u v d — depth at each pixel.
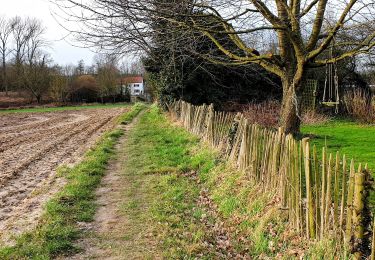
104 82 76.38
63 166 11.77
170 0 8.14
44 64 75.94
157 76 25.41
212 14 9.12
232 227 6.77
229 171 9.02
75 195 8.42
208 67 21.56
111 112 44.44
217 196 8.17
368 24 8.48
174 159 12.20
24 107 63.50
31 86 72.81
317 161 5.25
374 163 9.30
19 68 75.31
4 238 6.29
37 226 6.65
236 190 7.90
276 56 10.78
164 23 9.02
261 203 6.79
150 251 5.86
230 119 10.66
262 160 7.33
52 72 77.62
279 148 6.62
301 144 5.70
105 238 6.38
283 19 9.90
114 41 8.20
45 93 75.44
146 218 7.22
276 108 19.98
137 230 6.69
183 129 17.47
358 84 24.92
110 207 7.95
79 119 35.00
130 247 6.03
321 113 22.03
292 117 10.43
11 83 78.81
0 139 20.16
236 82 24.08
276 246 5.71
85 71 91.69
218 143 11.26
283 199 6.27
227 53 10.34
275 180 6.70
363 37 9.98
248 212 6.88
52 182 9.91
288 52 10.55
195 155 11.89
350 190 4.52
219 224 7.01
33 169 12.02
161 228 6.69
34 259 5.54
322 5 9.32
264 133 7.31
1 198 8.81
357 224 4.35
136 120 28.55
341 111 22.64
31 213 7.48
